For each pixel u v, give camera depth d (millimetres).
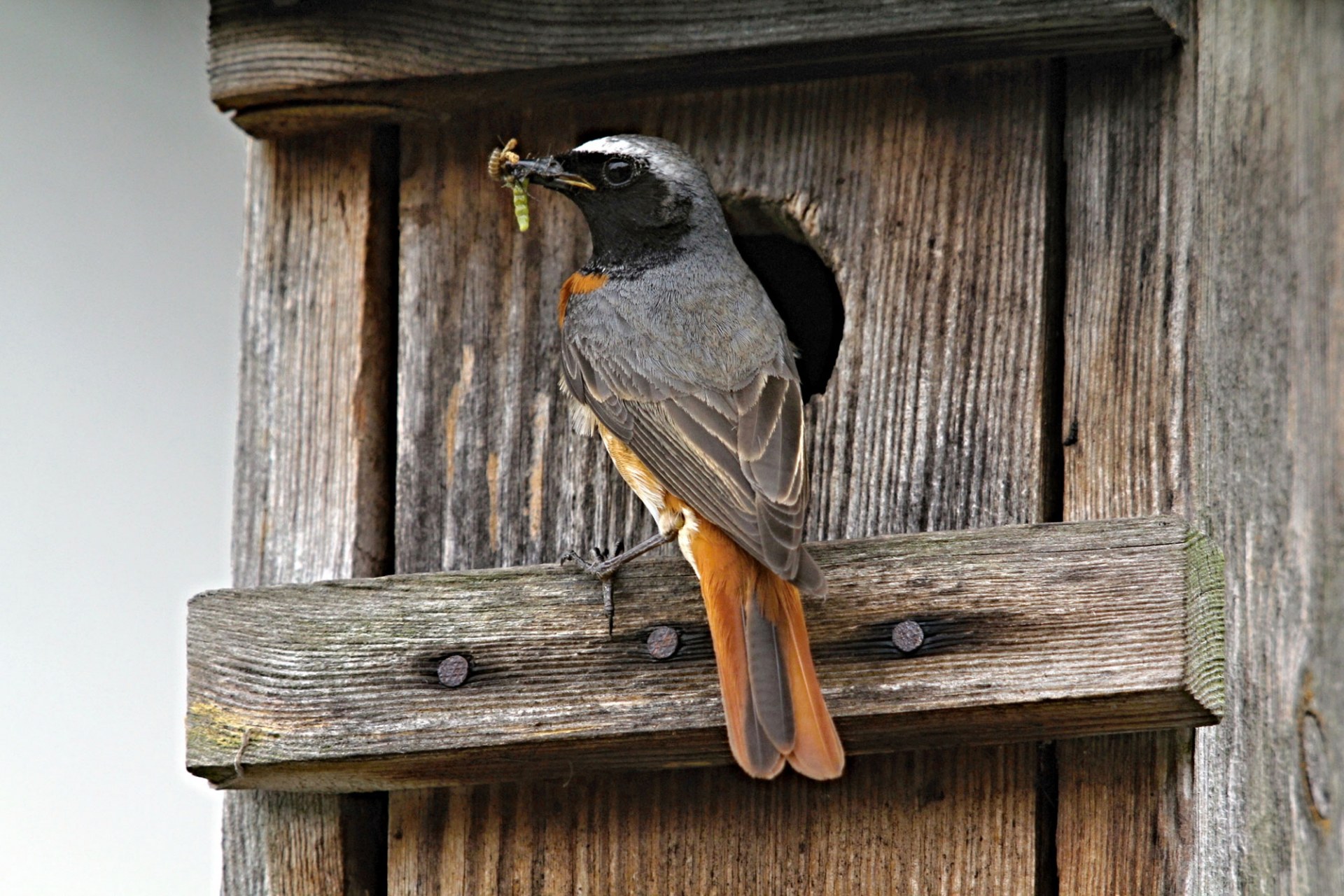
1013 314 9484
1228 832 9133
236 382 10750
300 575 10156
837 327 12117
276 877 9734
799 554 8180
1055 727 8539
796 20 9570
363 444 10234
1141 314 9297
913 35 9453
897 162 9898
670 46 9727
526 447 10094
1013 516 9234
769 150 10148
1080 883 8648
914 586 8539
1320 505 11086
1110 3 9188
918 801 8961
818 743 7867
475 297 10344
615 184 10016
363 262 10414
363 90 10172
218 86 10273
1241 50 10406
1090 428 9258
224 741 9148
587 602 8914
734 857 9148
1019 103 9766
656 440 9383
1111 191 9516
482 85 10125
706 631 8750
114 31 14242
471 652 8961
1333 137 12016
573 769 9188
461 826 9492
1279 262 10805
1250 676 9664
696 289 9977
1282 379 10695
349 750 8930
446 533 10062
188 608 9375
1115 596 8336
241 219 14438
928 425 9477
